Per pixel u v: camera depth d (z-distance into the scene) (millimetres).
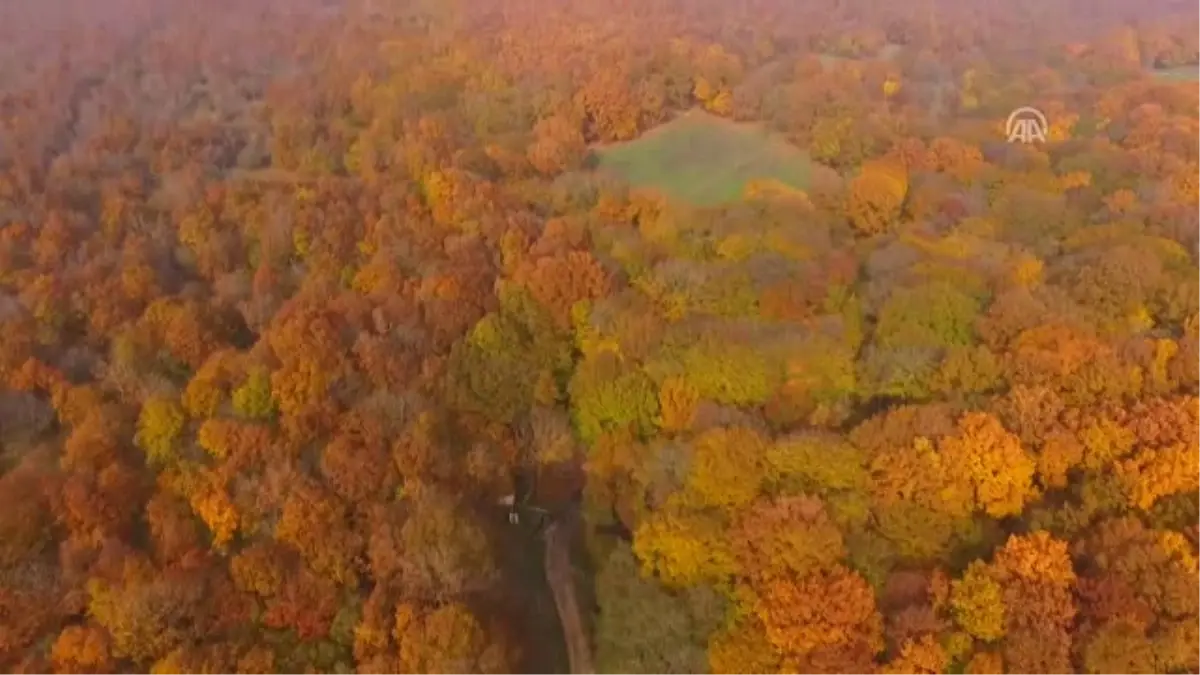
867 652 46562
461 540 53594
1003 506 52250
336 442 56875
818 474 53125
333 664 50062
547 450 62500
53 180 80625
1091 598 47594
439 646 49031
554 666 54531
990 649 46969
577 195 78812
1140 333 62906
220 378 61812
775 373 59531
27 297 67562
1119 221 72812
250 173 84125
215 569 52844
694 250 71125
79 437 58406
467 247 72688
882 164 79812
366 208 77500
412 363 64250
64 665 48156
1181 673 45594
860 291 66438
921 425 54406
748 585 49844
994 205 76438
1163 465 51719
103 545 53094
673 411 59750
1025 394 55875
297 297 68125
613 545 58250
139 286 69625
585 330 65688
